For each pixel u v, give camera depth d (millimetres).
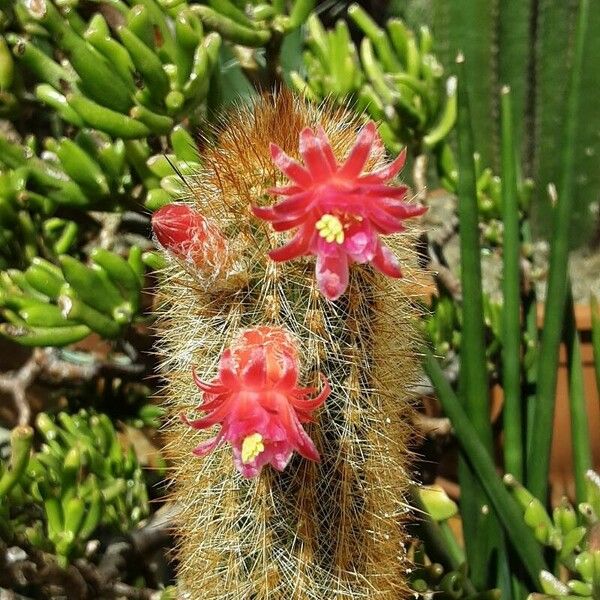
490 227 325
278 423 164
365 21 307
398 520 223
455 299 312
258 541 203
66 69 261
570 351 271
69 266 244
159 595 259
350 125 219
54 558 234
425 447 306
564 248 252
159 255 257
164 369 246
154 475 318
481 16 386
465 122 252
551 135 397
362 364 194
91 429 289
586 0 247
